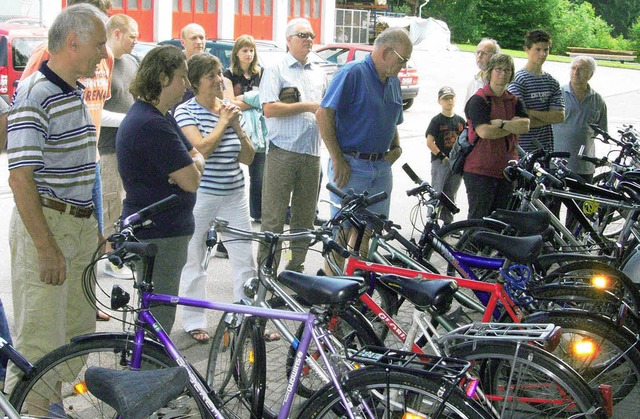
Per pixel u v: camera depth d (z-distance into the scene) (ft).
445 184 25.05
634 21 213.46
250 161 17.28
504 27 177.68
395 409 10.07
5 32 39.32
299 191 20.08
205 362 15.76
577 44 179.52
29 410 11.32
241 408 12.39
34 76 11.74
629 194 17.81
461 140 21.52
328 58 60.29
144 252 10.52
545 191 18.40
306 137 19.53
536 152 19.61
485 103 20.76
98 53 11.82
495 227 17.74
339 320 12.89
